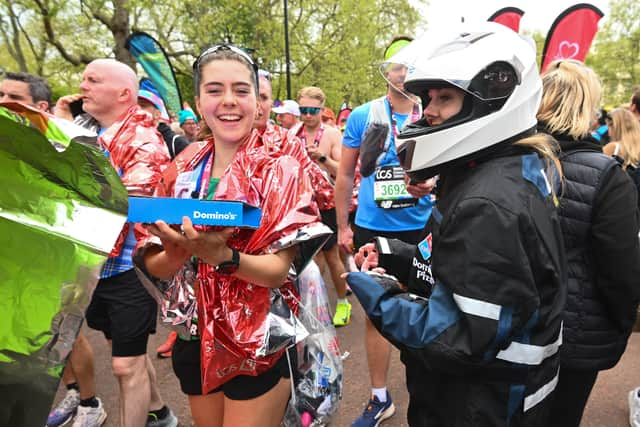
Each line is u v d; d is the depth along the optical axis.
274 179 1.35
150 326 2.10
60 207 0.71
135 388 2.09
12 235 0.68
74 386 2.70
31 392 0.65
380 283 1.31
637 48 22.72
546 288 1.12
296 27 16.80
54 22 13.33
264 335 1.35
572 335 1.54
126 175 1.97
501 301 1.04
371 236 2.64
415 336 1.16
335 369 1.69
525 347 1.12
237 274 1.23
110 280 2.00
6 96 2.64
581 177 1.48
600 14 3.80
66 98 2.96
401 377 2.98
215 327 1.38
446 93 1.24
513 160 1.18
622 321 1.53
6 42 12.99
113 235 0.72
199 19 13.87
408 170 1.35
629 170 3.14
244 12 14.06
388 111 2.53
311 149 3.70
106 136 2.02
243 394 1.47
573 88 1.53
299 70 17.62
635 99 3.56
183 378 1.64
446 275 1.09
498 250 1.04
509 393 1.14
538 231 1.08
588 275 1.51
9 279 0.67
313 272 1.75
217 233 1.10
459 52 1.19
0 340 0.66
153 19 14.29
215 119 1.41
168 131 3.11
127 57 13.41
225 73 1.38
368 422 2.40
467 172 1.25
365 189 2.66
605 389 2.82
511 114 1.18
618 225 1.42
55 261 0.69
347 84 18.48
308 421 1.61
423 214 2.55
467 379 1.17
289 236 1.30
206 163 1.53
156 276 1.45
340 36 17.86
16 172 0.69
